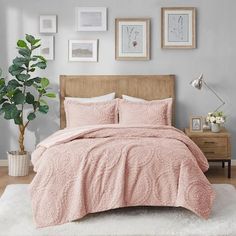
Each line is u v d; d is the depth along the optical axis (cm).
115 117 612
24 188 531
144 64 646
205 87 646
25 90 645
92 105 614
